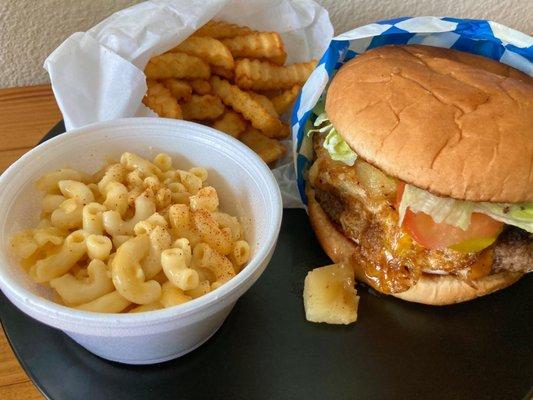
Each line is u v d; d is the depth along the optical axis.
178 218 0.22
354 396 0.21
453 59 0.26
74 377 0.21
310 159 0.29
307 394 0.21
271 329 0.23
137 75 0.26
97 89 0.27
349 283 0.24
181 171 0.25
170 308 0.18
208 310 0.19
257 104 0.28
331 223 0.26
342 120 0.23
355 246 0.25
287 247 0.27
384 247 0.24
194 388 0.21
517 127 0.22
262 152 0.30
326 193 0.26
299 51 0.32
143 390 0.21
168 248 0.21
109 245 0.21
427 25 0.26
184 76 0.28
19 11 0.30
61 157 0.24
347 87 0.24
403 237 0.24
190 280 0.21
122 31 0.27
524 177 0.21
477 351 0.23
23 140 0.30
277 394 0.21
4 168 0.29
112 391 0.21
